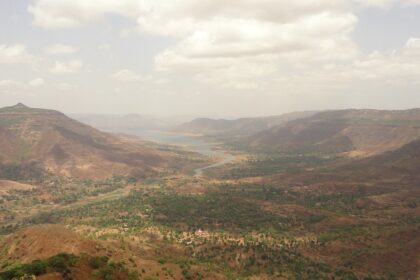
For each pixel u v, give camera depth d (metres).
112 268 88.31
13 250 105.25
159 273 104.56
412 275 145.75
